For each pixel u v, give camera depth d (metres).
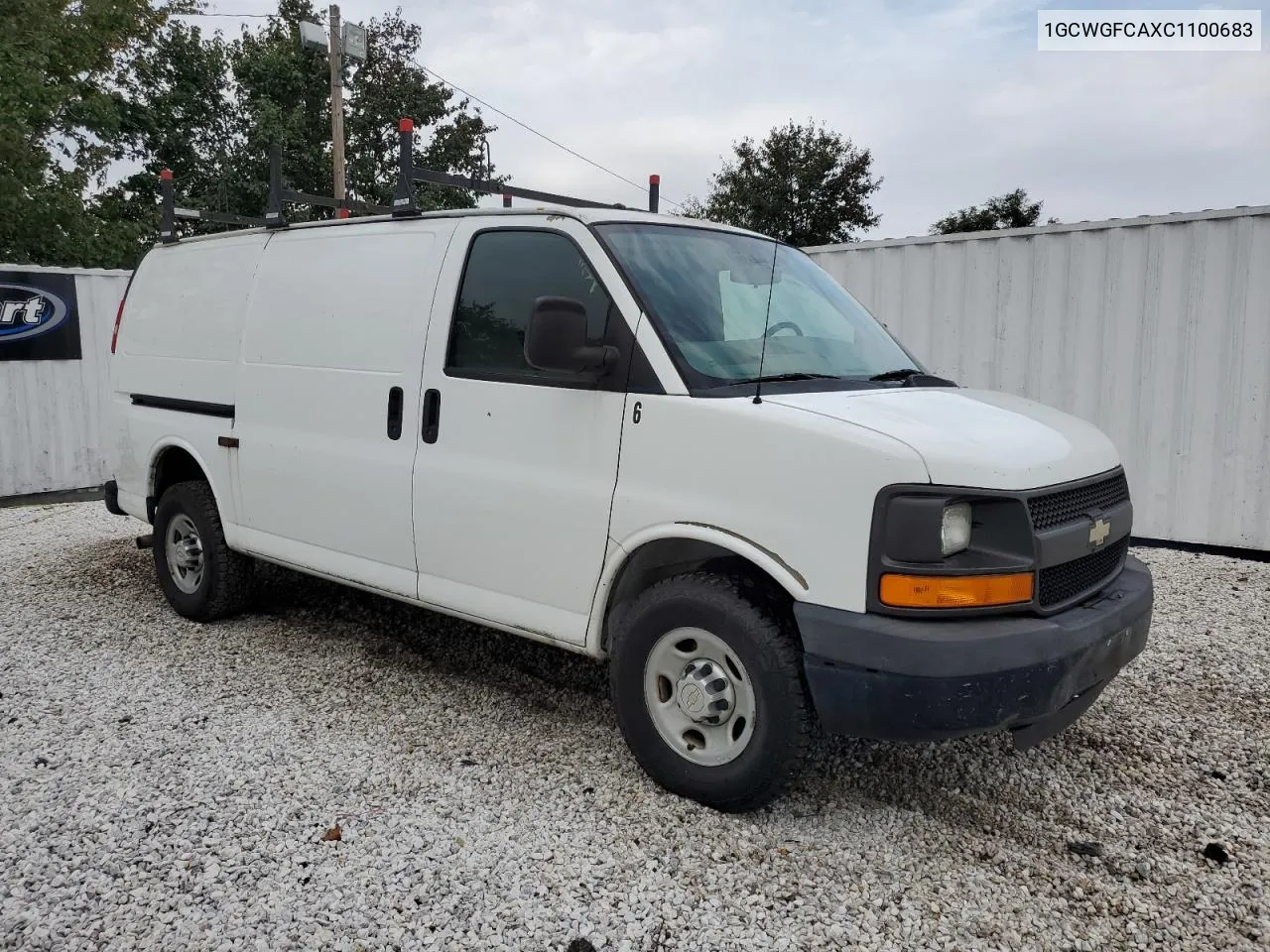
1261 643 5.14
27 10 20.22
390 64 29.64
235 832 3.13
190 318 5.30
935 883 2.91
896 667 2.77
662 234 3.82
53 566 6.76
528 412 3.65
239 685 4.45
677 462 3.24
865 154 38.41
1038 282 7.56
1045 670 2.82
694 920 2.70
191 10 27.66
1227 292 6.78
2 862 2.95
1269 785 3.57
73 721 4.01
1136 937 2.67
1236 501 6.93
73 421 10.33
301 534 4.63
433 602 4.08
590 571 3.48
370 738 3.87
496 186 4.74
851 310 4.36
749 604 3.10
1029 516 2.89
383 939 2.61
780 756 3.06
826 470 2.92
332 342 4.41
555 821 3.21
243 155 26.00
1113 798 3.46
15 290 9.82
